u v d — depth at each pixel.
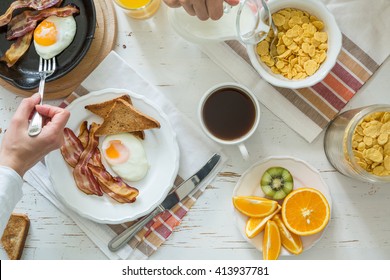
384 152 1.12
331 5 1.24
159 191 1.24
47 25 1.23
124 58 1.28
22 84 1.21
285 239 1.22
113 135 1.24
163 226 1.27
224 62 1.26
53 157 1.23
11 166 1.05
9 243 1.25
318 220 1.20
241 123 1.20
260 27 1.07
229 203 1.27
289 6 1.18
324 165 1.27
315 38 1.16
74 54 1.25
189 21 1.13
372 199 1.26
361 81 1.25
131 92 1.22
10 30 1.25
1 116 1.28
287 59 1.18
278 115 1.26
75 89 1.26
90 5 1.23
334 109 1.25
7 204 1.04
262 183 1.23
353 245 1.26
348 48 1.25
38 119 1.07
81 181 1.23
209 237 1.27
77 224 1.26
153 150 1.25
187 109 1.28
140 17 1.26
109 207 1.24
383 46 1.24
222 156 1.27
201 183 1.27
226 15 1.11
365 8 1.24
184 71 1.28
